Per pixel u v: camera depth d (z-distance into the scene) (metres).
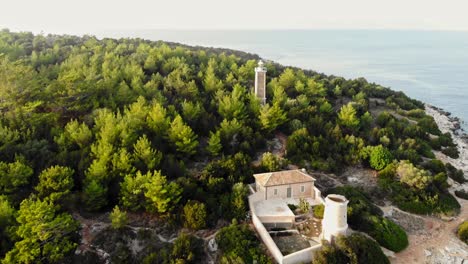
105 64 88.12
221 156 62.50
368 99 109.75
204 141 67.88
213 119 71.44
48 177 44.81
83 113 65.06
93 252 42.25
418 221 54.47
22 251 37.38
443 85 186.50
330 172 63.81
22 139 53.97
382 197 58.69
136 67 89.06
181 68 97.38
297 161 64.31
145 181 47.00
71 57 97.00
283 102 82.88
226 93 82.19
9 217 40.09
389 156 66.50
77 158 51.78
